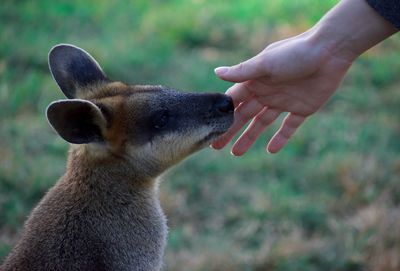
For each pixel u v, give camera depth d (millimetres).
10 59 10617
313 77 4785
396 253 6953
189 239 7457
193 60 11312
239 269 6980
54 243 4688
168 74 10828
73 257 4699
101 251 4801
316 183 8281
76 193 4863
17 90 9781
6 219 7445
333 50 4652
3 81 9984
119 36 12008
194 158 8602
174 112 5000
